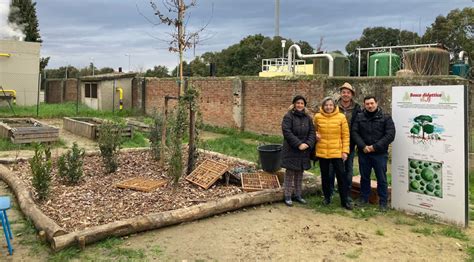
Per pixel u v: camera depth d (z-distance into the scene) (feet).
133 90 80.84
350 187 23.31
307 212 21.80
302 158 22.35
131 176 26.27
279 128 48.49
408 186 21.84
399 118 22.03
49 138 41.75
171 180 25.00
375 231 19.19
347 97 23.24
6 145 39.40
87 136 47.55
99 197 21.94
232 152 39.34
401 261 16.02
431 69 39.81
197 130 26.55
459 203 19.92
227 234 18.38
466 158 19.61
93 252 16.19
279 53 133.80
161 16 41.96
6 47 84.69
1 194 23.77
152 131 31.22
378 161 22.11
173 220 19.01
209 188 23.85
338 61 53.36
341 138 22.18
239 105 53.98
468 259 16.28
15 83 86.33
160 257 15.96
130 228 17.75
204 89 60.39
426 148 20.97
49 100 110.32
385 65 47.52
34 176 21.20
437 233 19.06
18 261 15.47
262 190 23.29
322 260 15.94
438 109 20.38
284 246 17.20
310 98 43.42
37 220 18.01
